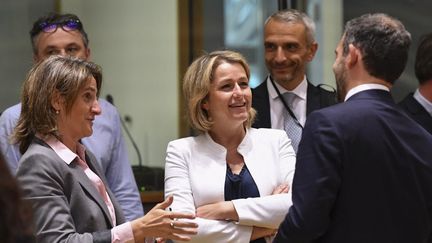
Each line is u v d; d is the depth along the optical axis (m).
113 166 4.99
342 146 3.39
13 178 2.06
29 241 2.59
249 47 7.80
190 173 4.36
